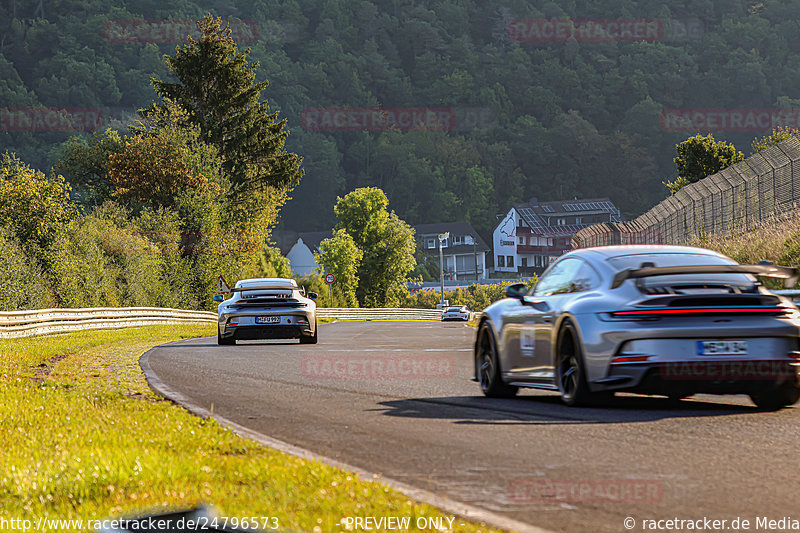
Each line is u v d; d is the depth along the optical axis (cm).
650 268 1517
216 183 10512
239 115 11662
